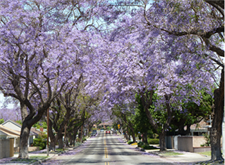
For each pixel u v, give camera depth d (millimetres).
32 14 21984
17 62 24250
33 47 23156
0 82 26578
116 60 29016
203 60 19031
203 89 30688
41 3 22891
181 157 28859
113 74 29469
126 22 19219
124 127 77438
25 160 25938
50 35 23859
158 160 26438
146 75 25438
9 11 21203
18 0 21719
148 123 41781
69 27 25547
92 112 59375
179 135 43219
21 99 26734
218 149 19922
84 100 48969
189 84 27172
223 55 17484
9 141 35188
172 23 17250
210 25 17328
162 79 26625
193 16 17000
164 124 36469
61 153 40000
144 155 33750
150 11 18266
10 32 21250
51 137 41594
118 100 34062
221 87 19484
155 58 21625
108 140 93625
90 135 139625
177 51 18719
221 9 14766
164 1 16875
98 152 40312
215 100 20078
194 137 38125
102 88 34594
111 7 18250
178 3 16500
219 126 19984
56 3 21797
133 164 22766
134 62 28250
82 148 53781
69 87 35219
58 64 26938
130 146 58500
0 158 31719
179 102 33594
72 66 28188
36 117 27594
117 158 29312
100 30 26375
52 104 41906
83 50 27125
